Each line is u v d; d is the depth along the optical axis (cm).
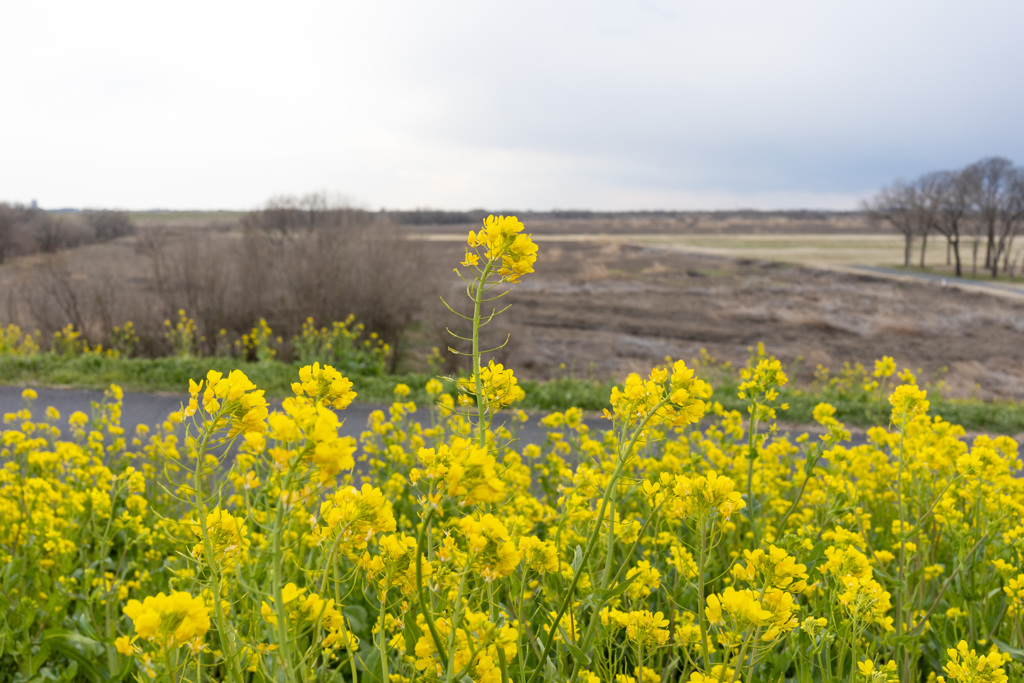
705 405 196
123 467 484
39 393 1046
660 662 275
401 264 1903
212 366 1212
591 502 318
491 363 209
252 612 208
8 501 366
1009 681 250
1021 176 5316
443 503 145
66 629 308
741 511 377
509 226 198
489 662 152
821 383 1839
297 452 131
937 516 350
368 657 259
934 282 4531
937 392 1460
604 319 2880
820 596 298
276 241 2198
